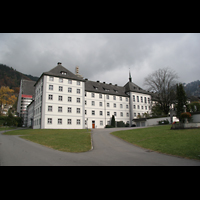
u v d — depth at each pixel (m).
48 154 10.48
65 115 42.31
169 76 48.47
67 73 45.69
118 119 56.16
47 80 41.38
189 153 10.30
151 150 12.40
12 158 9.12
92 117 50.28
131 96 60.31
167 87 48.00
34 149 12.36
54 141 17.20
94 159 9.36
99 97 53.09
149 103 65.81
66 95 43.47
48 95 40.88
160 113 50.22
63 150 12.34
